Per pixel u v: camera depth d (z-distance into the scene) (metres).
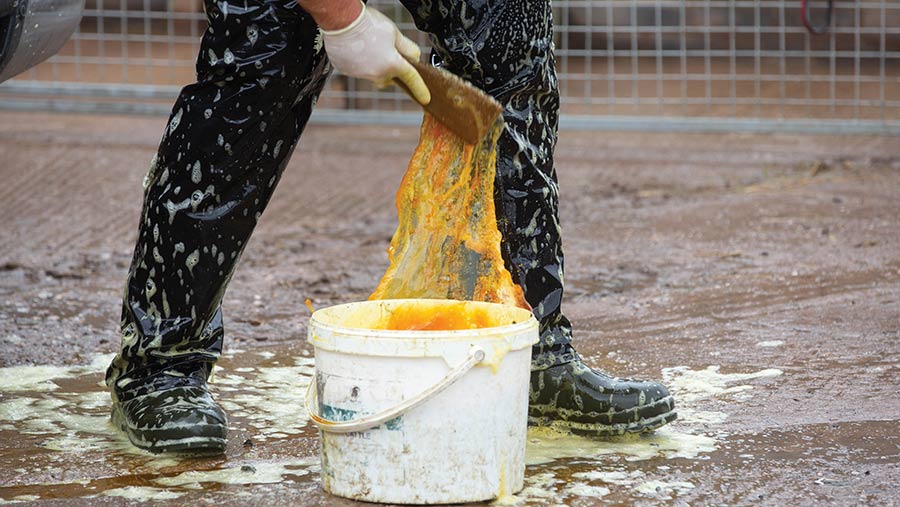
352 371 3.20
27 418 4.14
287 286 6.64
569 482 3.47
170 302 3.74
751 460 3.70
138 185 9.49
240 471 3.58
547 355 3.94
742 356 5.04
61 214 8.62
